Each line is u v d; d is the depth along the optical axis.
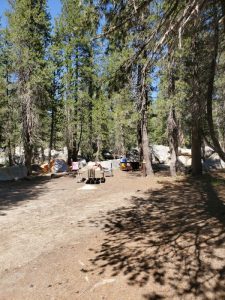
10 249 8.01
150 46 5.09
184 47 5.48
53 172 28.25
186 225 9.08
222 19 4.10
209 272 5.99
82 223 10.16
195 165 20.53
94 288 5.78
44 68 25.70
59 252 7.65
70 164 34.06
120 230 9.19
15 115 29.75
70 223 10.23
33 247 8.09
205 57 5.42
